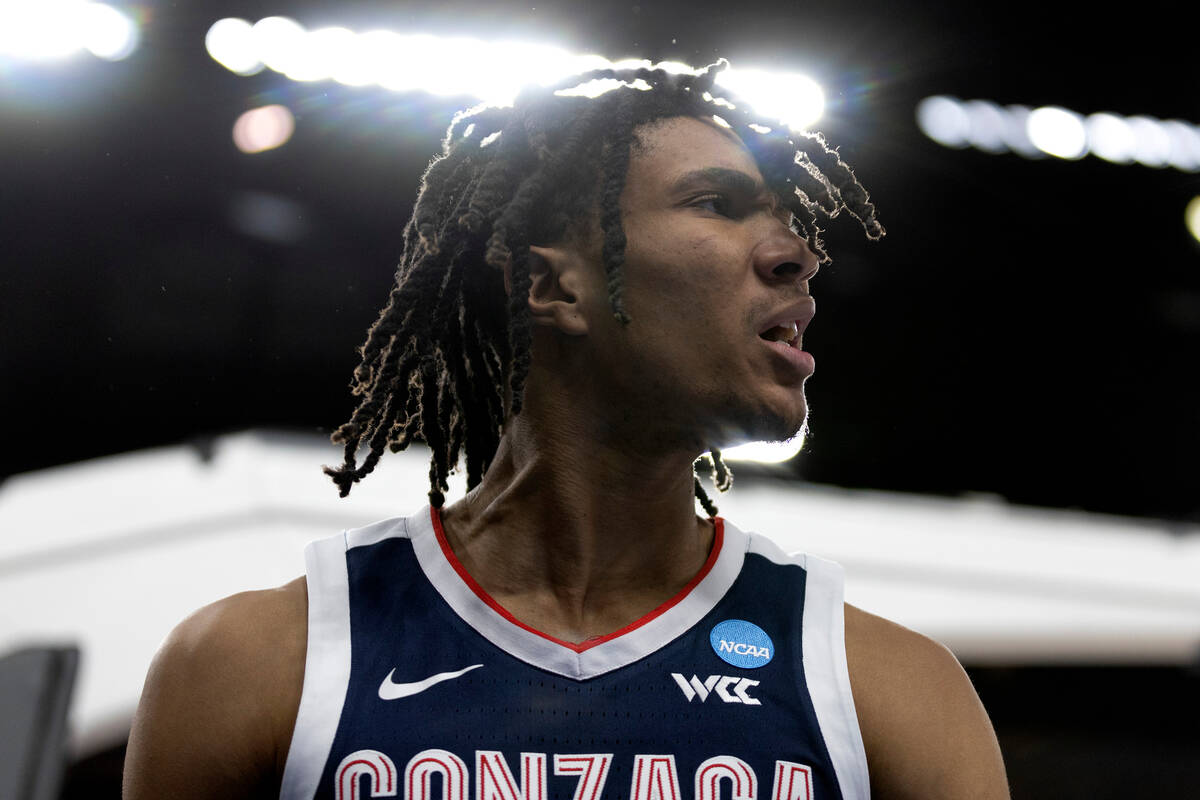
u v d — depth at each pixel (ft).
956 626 13.60
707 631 5.29
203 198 19.20
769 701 5.11
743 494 15.79
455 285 5.80
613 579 5.42
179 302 19.33
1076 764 14.29
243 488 14.29
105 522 13.78
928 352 23.09
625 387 5.32
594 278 5.41
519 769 4.87
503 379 5.79
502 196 5.57
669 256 5.24
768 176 5.77
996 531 15.72
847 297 22.95
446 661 5.10
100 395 19.20
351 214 19.79
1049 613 14.03
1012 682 14.46
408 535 5.54
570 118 5.61
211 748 4.94
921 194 22.75
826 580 5.59
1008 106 21.85
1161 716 14.42
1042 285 23.58
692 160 5.39
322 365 19.84
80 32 17.76
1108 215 23.39
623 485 5.40
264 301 19.63
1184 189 23.29
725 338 5.19
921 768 5.10
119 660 11.55
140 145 18.76
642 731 4.98
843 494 16.28
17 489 14.56
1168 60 21.22
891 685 5.23
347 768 4.83
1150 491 23.58
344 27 18.30
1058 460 23.40
